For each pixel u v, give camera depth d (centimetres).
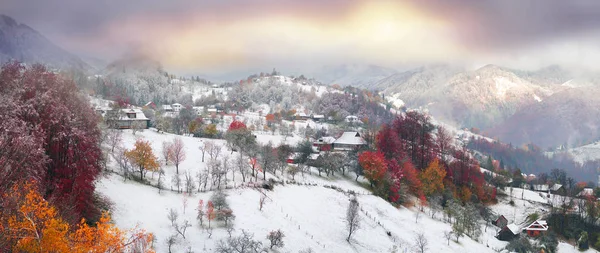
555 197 17150
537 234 12744
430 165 14762
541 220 13550
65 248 3139
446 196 13962
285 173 12575
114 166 9462
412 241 9762
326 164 13850
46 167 5453
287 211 9381
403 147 16838
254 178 10812
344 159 14575
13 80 6525
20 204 3375
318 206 10288
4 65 7394
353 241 8975
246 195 9362
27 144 4638
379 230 9881
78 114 7100
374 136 19312
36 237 3175
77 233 3459
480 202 15500
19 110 5678
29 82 6675
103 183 8006
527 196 17025
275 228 8144
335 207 10469
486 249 10744
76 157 6206
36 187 4075
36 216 3309
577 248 12581
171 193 8744
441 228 11231
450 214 12325
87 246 3303
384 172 13088
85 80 12862
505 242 12100
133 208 7525
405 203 12938
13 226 3173
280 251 7256
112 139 10719
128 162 9631
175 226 7200
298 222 9038
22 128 5097
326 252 8088
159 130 15912
